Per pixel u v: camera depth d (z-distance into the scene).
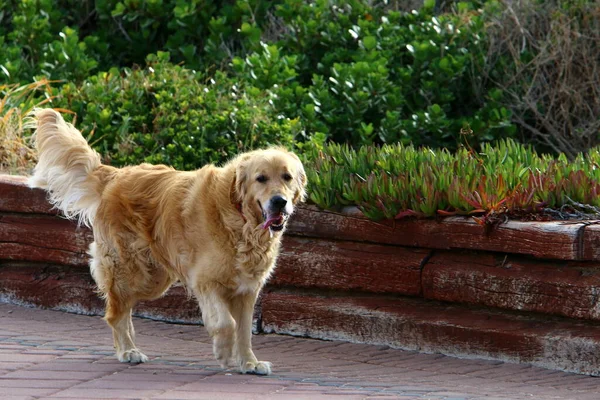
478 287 9.74
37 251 12.02
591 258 9.07
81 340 9.97
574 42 17.58
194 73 15.76
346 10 19.19
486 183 10.09
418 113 16.56
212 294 8.57
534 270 9.48
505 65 17.80
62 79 16.69
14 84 16.00
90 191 9.51
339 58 17.84
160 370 8.50
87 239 11.62
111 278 9.12
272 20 19.19
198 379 8.13
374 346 10.27
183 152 13.84
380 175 10.75
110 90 15.09
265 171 8.40
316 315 10.63
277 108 15.90
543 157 12.16
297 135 15.66
